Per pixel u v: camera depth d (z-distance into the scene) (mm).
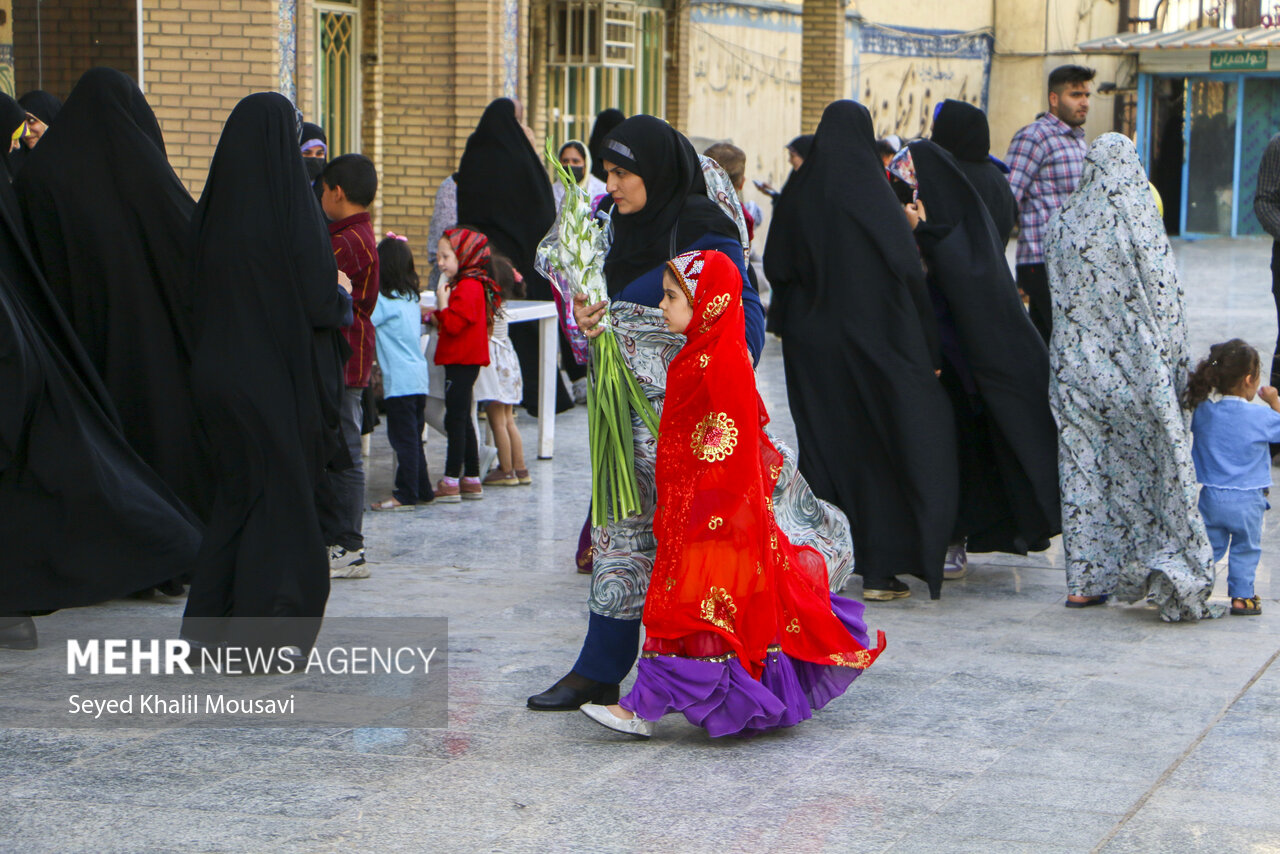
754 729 4508
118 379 6082
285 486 4965
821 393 6273
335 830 3793
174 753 4332
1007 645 5637
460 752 4383
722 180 4934
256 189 4934
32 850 3646
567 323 4723
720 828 3842
